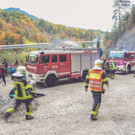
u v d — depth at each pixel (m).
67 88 8.98
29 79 9.41
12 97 6.71
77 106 5.75
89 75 4.52
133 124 4.04
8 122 4.42
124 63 14.10
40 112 5.24
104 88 4.34
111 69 11.70
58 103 6.19
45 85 9.30
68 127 4.03
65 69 9.91
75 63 10.34
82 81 10.95
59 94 7.64
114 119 4.46
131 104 5.81
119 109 5.31
